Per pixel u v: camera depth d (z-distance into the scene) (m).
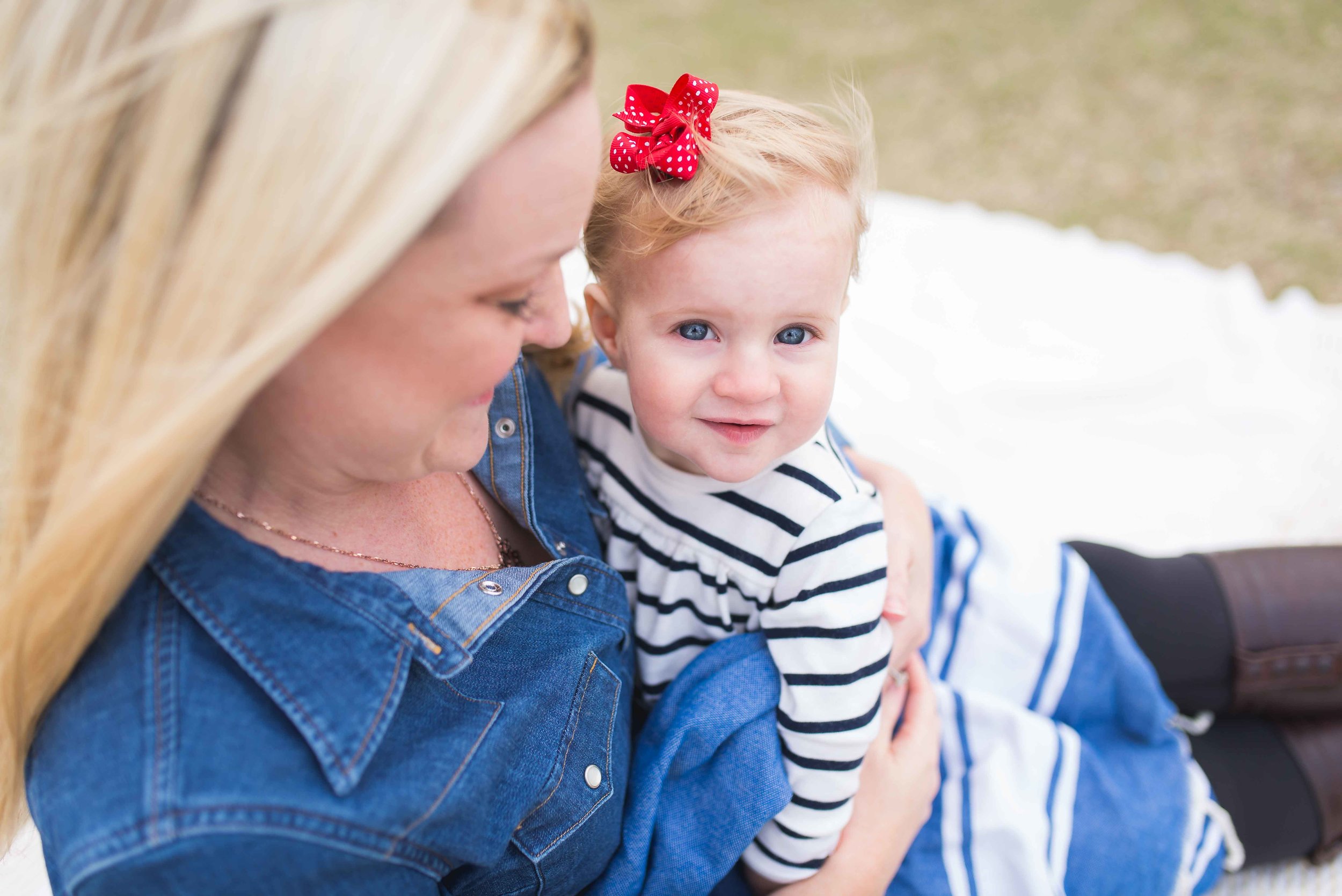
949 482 2.06
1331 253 2.82
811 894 1.11
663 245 0.95
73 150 0.59
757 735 1.08
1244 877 1.46
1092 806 1.26
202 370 0.61
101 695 0.71
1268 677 1.42
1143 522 2.00
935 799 1.28
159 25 0.57
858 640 1.05
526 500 1.03
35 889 1.22
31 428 0.66
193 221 0.59
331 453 0.77
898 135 3.44
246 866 0.67
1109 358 2.28
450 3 0.61
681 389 0.98
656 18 4.04
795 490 1.06
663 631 1.17
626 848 1.05
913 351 2.28
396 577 0.86
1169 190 3.11
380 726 0.76
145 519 0.66
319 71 0.58
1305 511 1.99
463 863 0.86
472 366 0.73
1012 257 2.52
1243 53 3.57
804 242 0.94
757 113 1.04
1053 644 1.36
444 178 0.60
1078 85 3.56
